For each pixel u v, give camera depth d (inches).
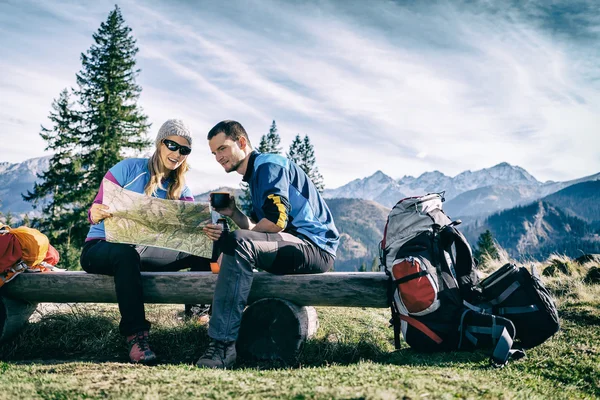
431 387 81.0
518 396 83.1
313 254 128.0
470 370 104.2
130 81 935.7
